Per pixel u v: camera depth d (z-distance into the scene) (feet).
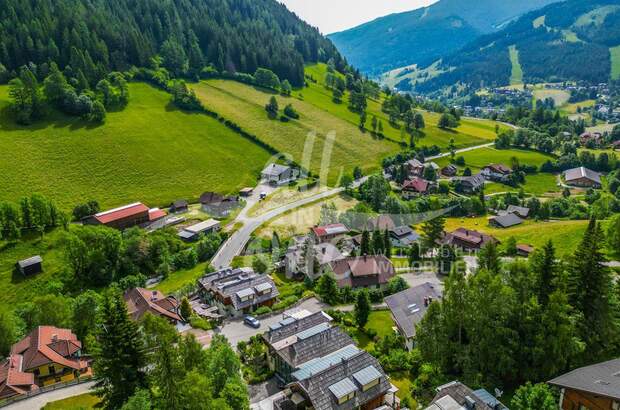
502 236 415.85
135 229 385.70
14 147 503.61
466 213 513.04
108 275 337.93
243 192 502.79
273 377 191.62
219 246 383.65
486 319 167.53
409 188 544.62
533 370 167.02
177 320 255.09
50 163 501.15
